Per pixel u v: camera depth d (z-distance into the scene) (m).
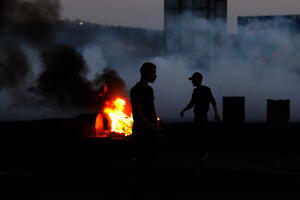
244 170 22.52
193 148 28.48
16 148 27.50
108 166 24.03
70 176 21.80
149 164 16.47
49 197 17.94
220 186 19.61
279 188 19.27
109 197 17.91
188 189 19.12
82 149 27.47
